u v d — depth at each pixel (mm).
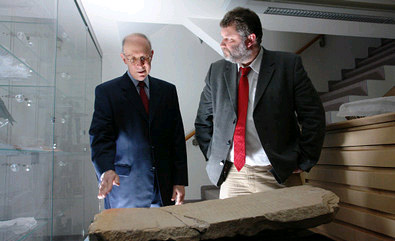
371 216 1126
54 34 1751
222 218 792
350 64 5609
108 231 717
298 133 1447
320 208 826
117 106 1482
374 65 4699
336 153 1370
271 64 1428
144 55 1442
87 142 2885
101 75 4188
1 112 1310
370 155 1141
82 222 2584
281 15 3291
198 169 4590
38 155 1593
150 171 1459
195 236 750
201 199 4520
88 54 3037
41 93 1670
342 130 1331
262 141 1332
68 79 2131
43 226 1662
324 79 5469
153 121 1507
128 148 1461
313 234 949
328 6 3104
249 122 1408
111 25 3432
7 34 1332
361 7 3176
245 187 1397
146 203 1429
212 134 1661
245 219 783
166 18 3426
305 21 3459
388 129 1057
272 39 5105
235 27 1351
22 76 1453
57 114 1833
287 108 1398
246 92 1434
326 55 5492
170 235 739
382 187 1072
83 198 2635
